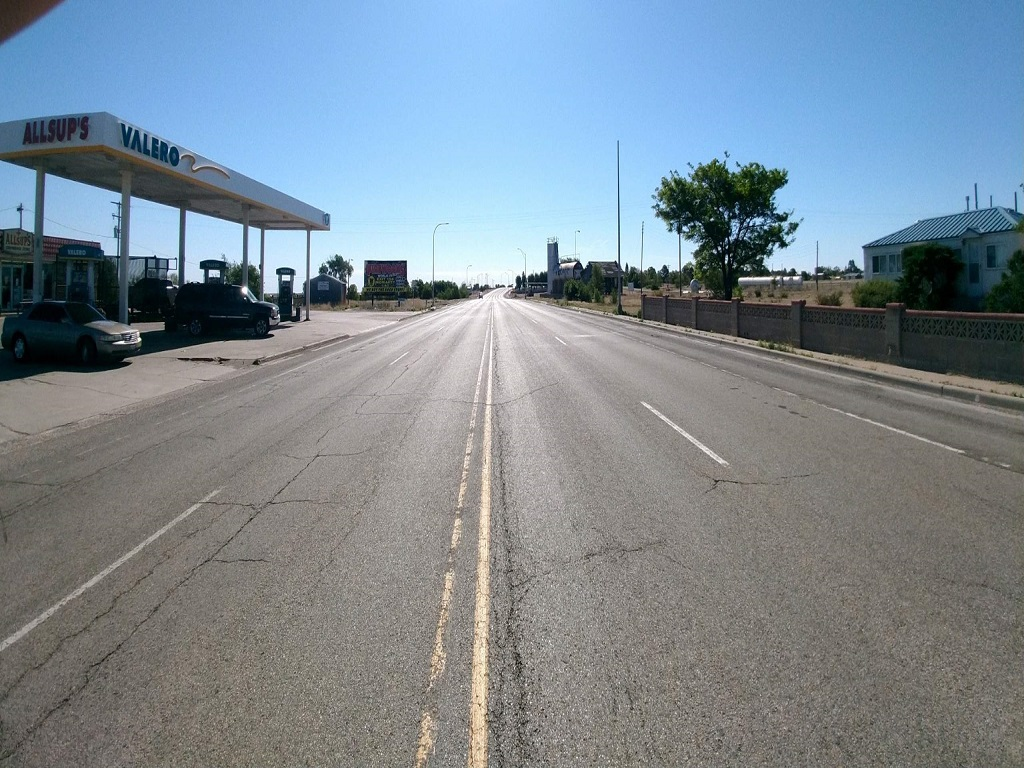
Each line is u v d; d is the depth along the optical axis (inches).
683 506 273.6
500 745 133.6
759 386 587.2
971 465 329.4
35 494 312.0
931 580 201.9
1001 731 134.6
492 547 235.5
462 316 2102.6
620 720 140.2
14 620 191.0
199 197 1289.4
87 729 141.9
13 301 1390.3
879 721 138.0
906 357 651.5
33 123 873.5
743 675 154.7
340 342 1163.9
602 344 1032.8
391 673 159.3
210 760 131.5
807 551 225.6
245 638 176.9
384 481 320.8
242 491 309.3
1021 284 857.5
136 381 663.1
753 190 1406.3
